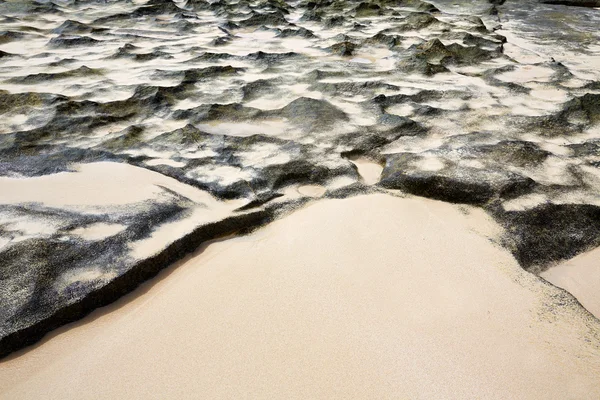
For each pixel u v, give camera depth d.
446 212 2.16
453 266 1.78
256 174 2.39
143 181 2.31
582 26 6.61
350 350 1.42
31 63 4.50
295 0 8.30
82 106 3.31
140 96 3.50
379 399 1.27
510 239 1.96
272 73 4.17
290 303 1.60
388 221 2.06
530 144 2.64
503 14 7.60
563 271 1.90
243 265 1.81
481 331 1.48
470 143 2.70
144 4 7.48
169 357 1.41
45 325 1.50
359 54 4.86
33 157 2.58
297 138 2.84
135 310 1.61
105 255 1.74
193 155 2.59
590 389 1.29
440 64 4.34
